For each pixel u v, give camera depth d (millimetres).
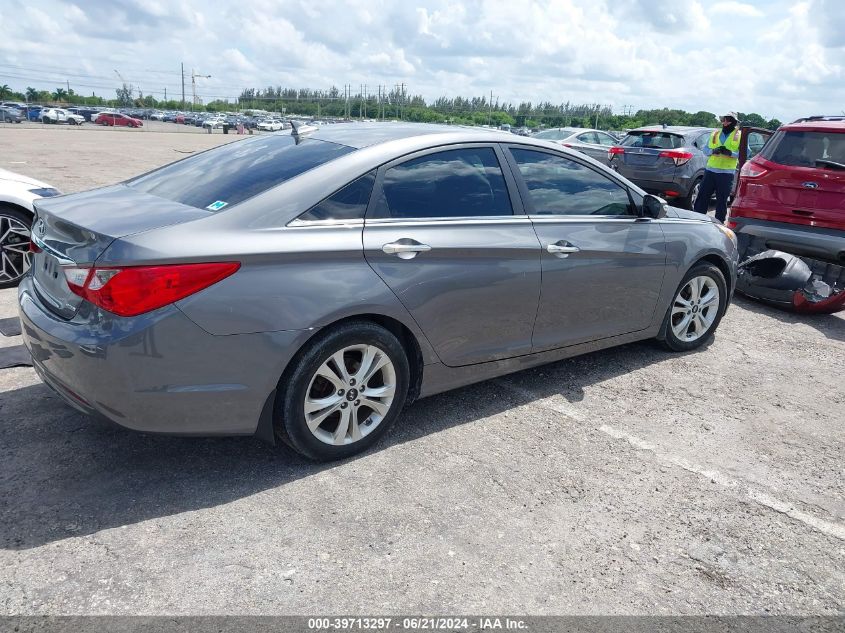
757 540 2773
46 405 3547
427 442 3418
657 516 2895
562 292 3857
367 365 3121
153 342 2551
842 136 6156
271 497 2859
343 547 2559
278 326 2770
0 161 16203
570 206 3957
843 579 2570
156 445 3227
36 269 3121
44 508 2691
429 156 3393
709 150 12273
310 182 2996
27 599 2203
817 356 5121
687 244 4598
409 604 2285
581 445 3480
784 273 6203
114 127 57406
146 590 2277
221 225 2742
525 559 2555
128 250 2523
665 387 4320
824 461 3471
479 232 3432
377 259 3061
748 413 4004
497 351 3674
